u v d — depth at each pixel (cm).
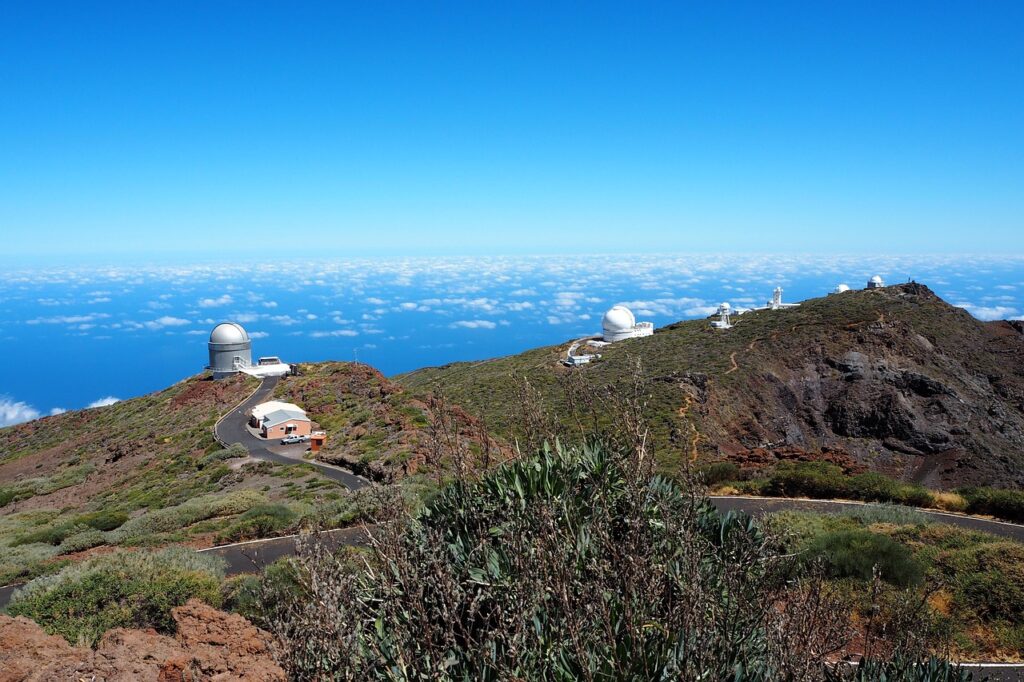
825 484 1967
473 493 546
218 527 2000
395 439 3453
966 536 1232
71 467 5350
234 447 4162
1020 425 5500
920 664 533
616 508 512
